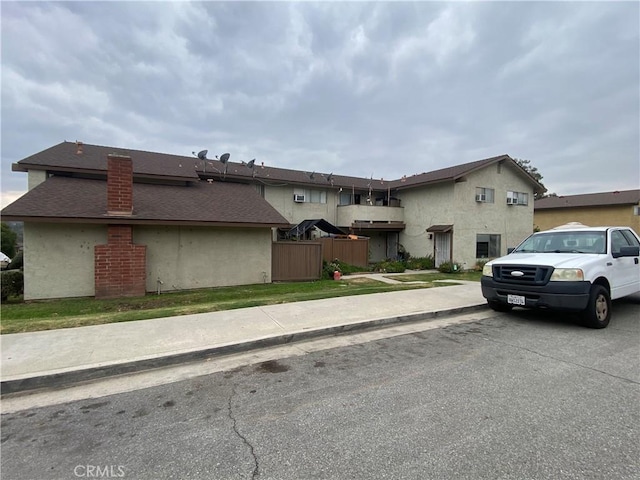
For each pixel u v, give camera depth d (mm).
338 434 2746
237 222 11867
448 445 2566
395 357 4586
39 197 10406
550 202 34469
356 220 21156
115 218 10062
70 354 4445
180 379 3980
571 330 5867
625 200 28766
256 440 2689
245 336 5215
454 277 14852
